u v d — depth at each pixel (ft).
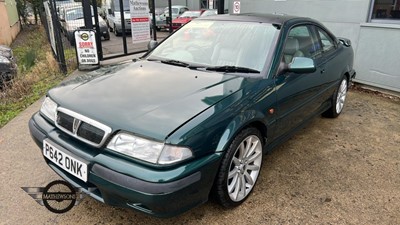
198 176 6.79
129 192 6.41
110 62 26.48
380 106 16.79
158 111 7.19
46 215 8.21
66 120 7.64
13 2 64.34
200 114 7.16
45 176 9.91
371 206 8.79
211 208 8.53
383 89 18.76
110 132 6.85
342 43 15.26
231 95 8.09
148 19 29.63
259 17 11.27
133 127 6.73
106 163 6.72
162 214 6.60
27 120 14.64
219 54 10.30
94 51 24.35
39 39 52.16
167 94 7.98
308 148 12.03
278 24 10.62
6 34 49.60
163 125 6.72
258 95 8.59
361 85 19.85
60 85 9.23
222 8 26.40
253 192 9.25
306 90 11.01
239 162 8.34
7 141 12.33
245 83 8.77
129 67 10.18
